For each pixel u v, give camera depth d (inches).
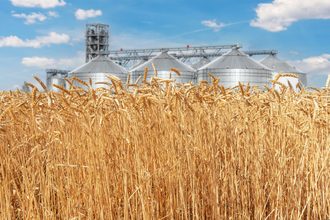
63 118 163.2
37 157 153.2
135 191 149.7
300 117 201.6
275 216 179.5
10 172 156.0
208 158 177.3
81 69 2086.6
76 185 158.1
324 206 181.8
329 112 191.3
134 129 157.9
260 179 190.9
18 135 178.5
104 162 153.4
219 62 1951.3
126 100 161.5
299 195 181.3
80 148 159.8
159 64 1925.4
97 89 166.4
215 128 185.5
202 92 189.8
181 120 168.7
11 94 222.8
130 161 161.0
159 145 165.9
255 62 1974.7
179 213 164.2
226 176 185.3
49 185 152.9
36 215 151.6
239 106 206.5
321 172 183.0
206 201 180.2
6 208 150.6
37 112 165.8
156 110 166.7
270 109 198.7
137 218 155.7
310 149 190.2
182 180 165.2
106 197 152.3
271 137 195.2
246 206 185.2
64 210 154.2
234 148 191.6
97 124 154.6
